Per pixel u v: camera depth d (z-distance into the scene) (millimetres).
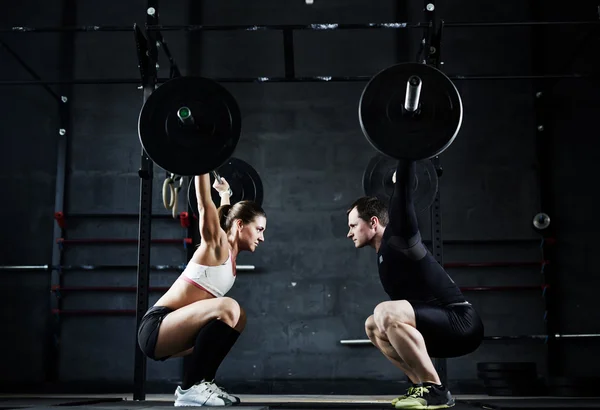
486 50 5375
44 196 5312
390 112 2221
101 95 5430
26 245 5246
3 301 5129
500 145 5266
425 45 3641
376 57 5406
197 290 2566
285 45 3867
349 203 5246
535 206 5176
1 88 5422
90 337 5070
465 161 5250
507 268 5105
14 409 2127
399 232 2256
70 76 5426
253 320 5098
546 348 4973
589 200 5117
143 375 3281
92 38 5461
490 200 5195
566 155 5203
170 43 5434
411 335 2232
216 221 2537
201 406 2273
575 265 5066
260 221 2697
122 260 5207
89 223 5270
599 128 5160
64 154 5328
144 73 3518
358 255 5176
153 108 2385
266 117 5371
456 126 2203
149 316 2551
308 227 5219
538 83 5309
